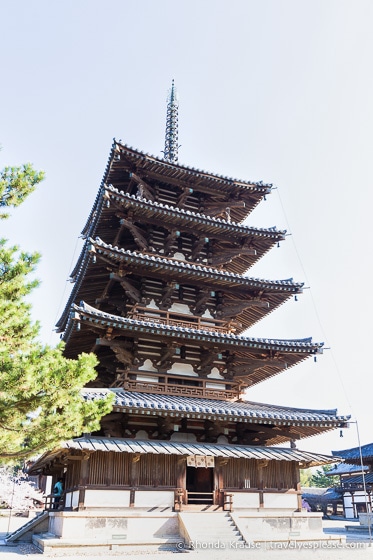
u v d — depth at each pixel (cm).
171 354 2500
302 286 2867
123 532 1973
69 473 2338
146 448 2080
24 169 1444
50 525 2316
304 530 2303
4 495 5244
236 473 2298
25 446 1372
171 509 2100
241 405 2523
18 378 1152
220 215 3294
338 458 2434
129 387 2386
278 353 2700
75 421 1281
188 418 2362
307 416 2409
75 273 3281
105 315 2256
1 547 2238
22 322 1262
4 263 1304
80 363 1254
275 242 3106
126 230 2898
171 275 2705
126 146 2908
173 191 3231
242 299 2969
